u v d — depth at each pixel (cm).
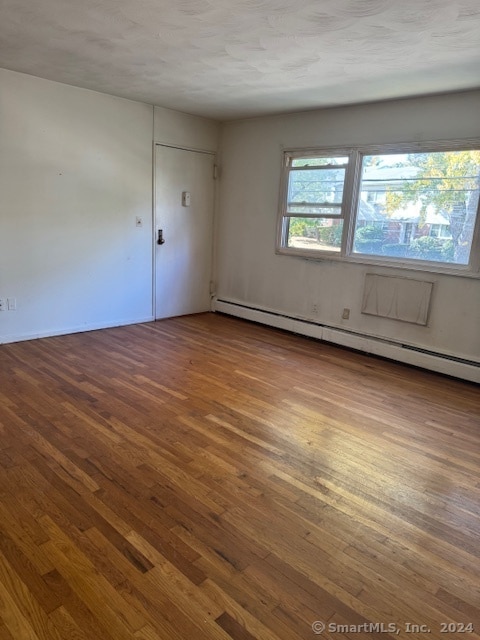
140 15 251
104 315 489
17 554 172
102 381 344
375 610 155
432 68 316
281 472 235
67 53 323
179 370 377
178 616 149
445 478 237
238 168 543
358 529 195
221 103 455
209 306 602
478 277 375
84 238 454
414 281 411
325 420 298
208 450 253
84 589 157
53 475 222
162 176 507
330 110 450
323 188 470
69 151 426
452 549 186
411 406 328
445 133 380
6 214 397
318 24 253
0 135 381
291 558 177
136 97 448
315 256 482
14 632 141
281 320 519
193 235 559
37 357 389
